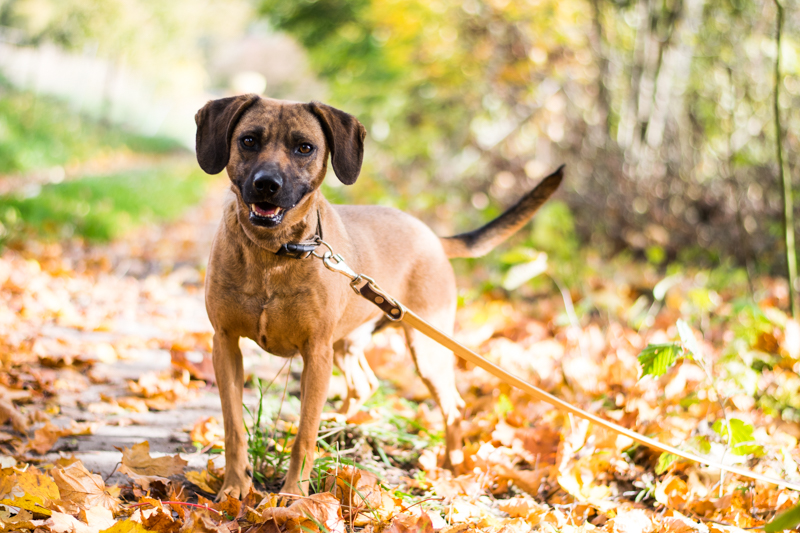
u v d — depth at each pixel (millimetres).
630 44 8469
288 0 15477
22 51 22438
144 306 6176
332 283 2844
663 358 3080
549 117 9070
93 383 4117
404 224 3486
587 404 3982
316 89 20141
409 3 8805
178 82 30562
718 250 7238
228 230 2766
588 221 7961
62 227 8820
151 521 2316
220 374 2828
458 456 3381
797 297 6086
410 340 3420
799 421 3709
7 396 3512
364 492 2656
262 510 2467
